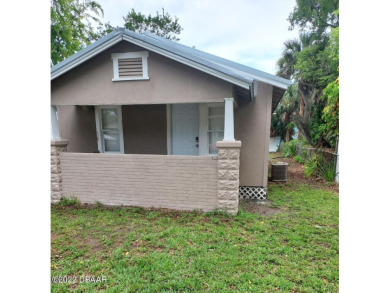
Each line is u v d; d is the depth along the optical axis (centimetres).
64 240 337
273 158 1430
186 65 417
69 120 679
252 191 573
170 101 436
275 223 400
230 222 399
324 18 1446
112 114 671
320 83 1274
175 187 459
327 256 293
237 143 416
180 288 232
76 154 501
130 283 240
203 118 600
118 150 679
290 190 643
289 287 233
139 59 440
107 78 455
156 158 462
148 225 387
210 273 255
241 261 277
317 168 813
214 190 440
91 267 268
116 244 324
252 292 226
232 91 415
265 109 554
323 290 230
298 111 1677
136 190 479
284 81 491
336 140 733
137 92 446
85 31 1455
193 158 443
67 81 470
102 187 495
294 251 305
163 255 290
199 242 325
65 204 498
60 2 1167
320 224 400
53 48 1141
